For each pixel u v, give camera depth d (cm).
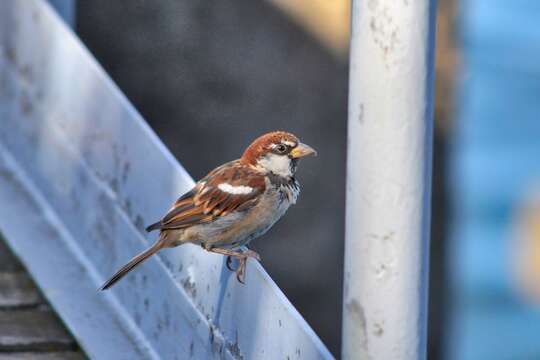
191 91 1669
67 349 941
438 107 2073
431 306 2170
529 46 5684
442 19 2041
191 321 818
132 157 938
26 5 1237
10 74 1292
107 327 934
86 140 1048
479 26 5797
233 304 743
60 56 1123
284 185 878
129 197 942
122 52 1611
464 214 4756
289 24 1727
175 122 1678
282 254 1834
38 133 1189
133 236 932
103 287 807
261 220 866
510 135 5350
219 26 1670
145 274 909
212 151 1708
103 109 1003
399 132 589
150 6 1616
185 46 1653
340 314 1859
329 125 1783
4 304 1007
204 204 818
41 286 995
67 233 1098
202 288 800
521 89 5559
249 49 1706
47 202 1161
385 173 592
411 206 595
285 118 1744
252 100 1727
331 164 1802
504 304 4156
